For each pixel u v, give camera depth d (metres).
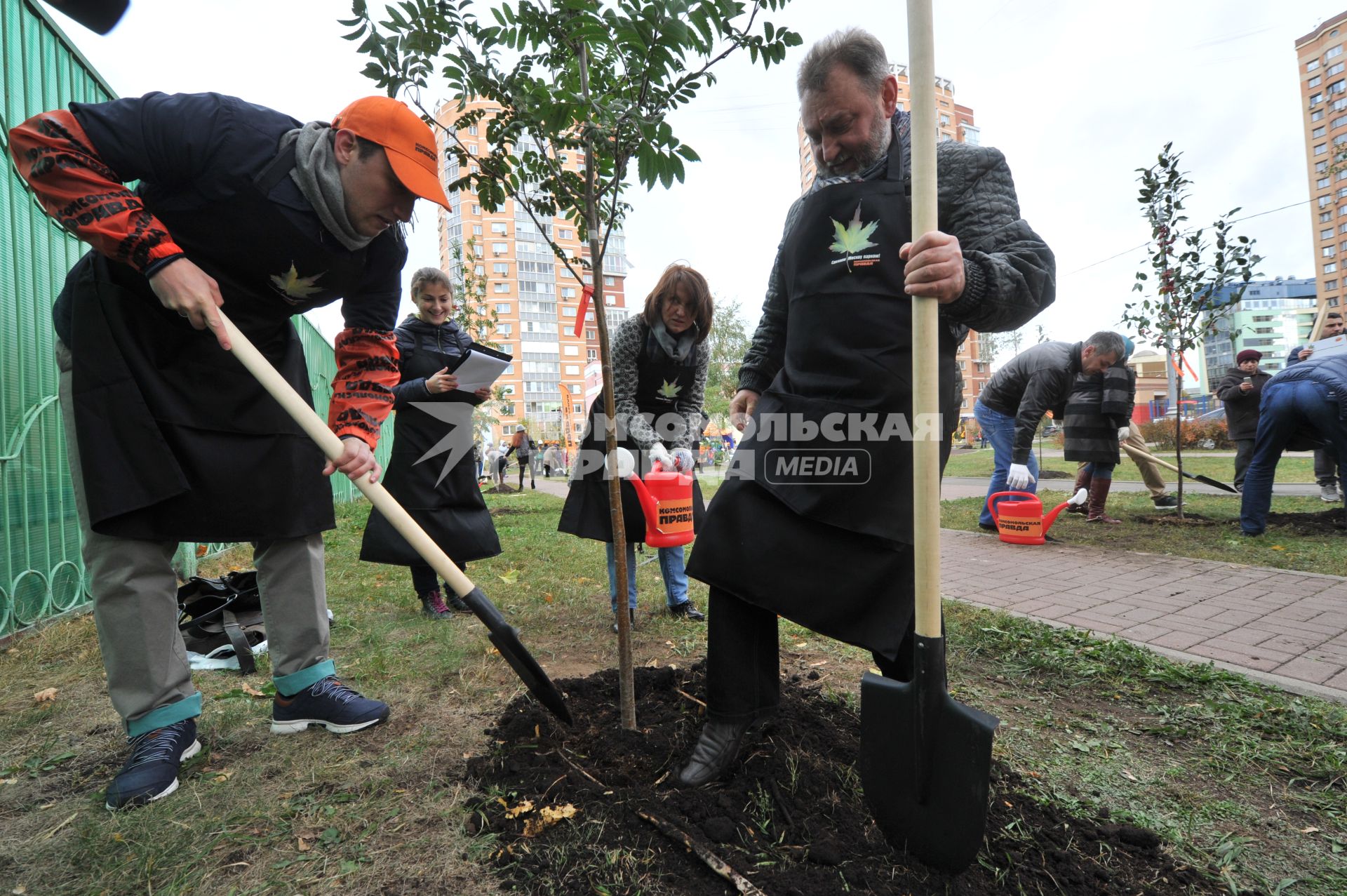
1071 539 5.61
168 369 1.78
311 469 2.07
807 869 1.31
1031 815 1.54
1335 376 4.96
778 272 2.05
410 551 3.29
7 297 3.23
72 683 2.50
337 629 3.20
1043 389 5.70
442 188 1.71
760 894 1.23
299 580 2.06
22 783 1.77
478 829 1.49
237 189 1.61
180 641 1.89
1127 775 1.79
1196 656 2.70
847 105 1.57
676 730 1.89
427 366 3.49
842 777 1.63
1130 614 3.33
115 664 1.76
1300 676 2.46
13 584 3.13
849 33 1.58
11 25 3.32
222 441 1.86
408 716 2.13
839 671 2.55
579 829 1.45
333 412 2.07
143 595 1.78
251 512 1.91
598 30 1.63
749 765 1.69
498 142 1.80
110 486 1.67
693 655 2.78
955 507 8.21
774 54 1.69
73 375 1.71
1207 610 3.37
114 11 1.30
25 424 3.26
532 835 1.45
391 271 2.08
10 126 3.29
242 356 1.64
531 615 3.48
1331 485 6.81
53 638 3.05
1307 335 7.19
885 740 1.36
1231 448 18.45
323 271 1.82
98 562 1.75
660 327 3.02
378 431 2.09
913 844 1.32
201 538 1.84
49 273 3.57
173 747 1.78
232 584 3.20
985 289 1.42
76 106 1.55
